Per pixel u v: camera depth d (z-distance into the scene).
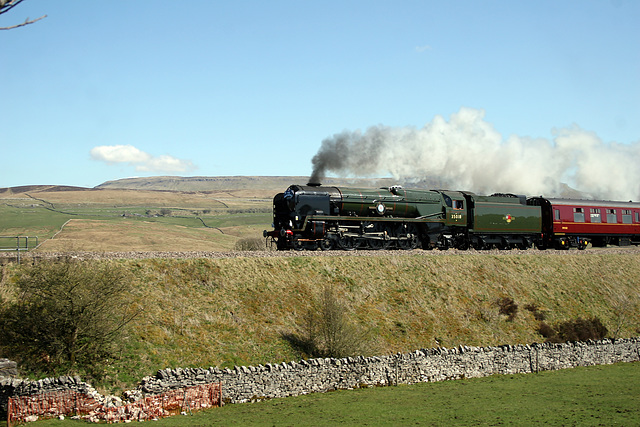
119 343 23.53
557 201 53.91
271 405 22.84
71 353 22.06
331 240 39.56
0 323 22.38
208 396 22.27
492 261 42.53
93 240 89.62
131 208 169.50
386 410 22.61
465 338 32.94
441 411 22.72
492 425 20.88
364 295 33.59
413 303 34.47
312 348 27.81
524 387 27.70
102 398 20.41
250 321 28.28
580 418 22.00
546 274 43.38
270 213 170.62
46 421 19.05
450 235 46.44
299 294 31.59
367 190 41.88
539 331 36.16
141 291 27.31
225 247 93.00
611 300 43.00
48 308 22.08
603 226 56.91
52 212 137.75
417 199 43.53
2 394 19.38
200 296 28.72
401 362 27.69
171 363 23.75
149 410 20.48
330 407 22.72
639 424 21.11
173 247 87.56
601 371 32.38
